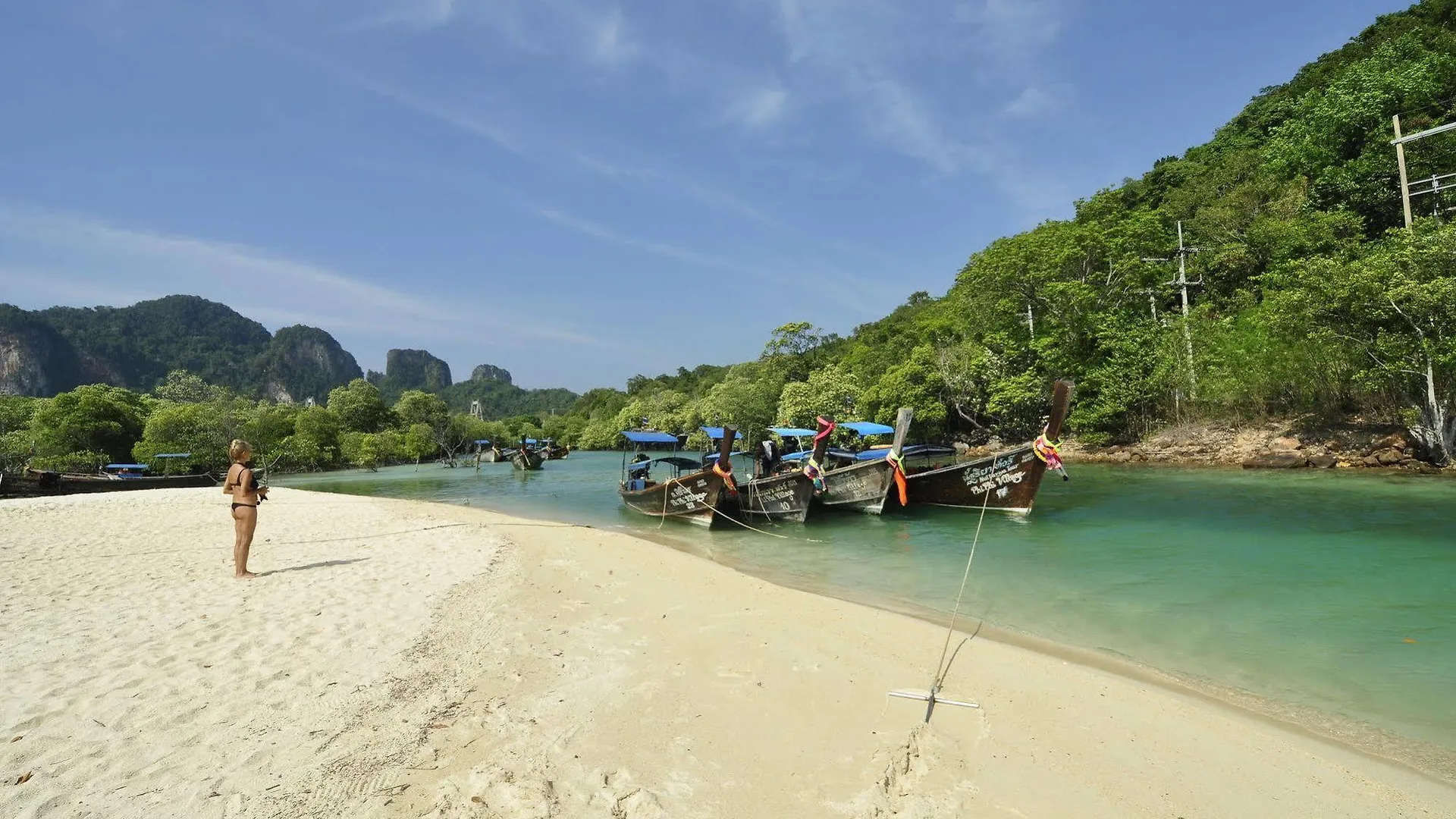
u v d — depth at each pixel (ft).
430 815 12.91
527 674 21.03
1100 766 15.83
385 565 38.65
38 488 108.58
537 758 15.46
